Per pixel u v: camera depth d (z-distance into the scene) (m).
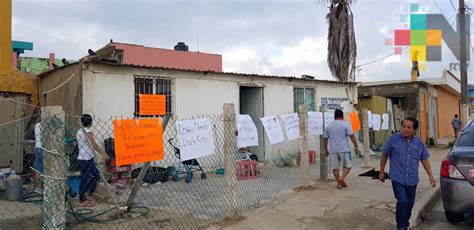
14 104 11.36
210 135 6.06
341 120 8.54
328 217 6.17
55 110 4.41
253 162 10.42
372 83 26.08
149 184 9.35
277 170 11.87
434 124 25.34
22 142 9.69
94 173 7.49
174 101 11.20
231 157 6.13
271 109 13.82
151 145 5.18
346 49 19.12
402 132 5.46
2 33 10.98
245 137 6.80
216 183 9.63
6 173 8.92
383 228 5.71
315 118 9.23
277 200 7.33
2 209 7.05
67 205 6.79
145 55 21.67
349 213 6.38
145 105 10.49
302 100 15.12
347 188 8.41
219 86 12.32
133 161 4.94
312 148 14.96
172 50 22.94
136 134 5.00
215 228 5.57
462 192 5.53
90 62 9.61
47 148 4.38
